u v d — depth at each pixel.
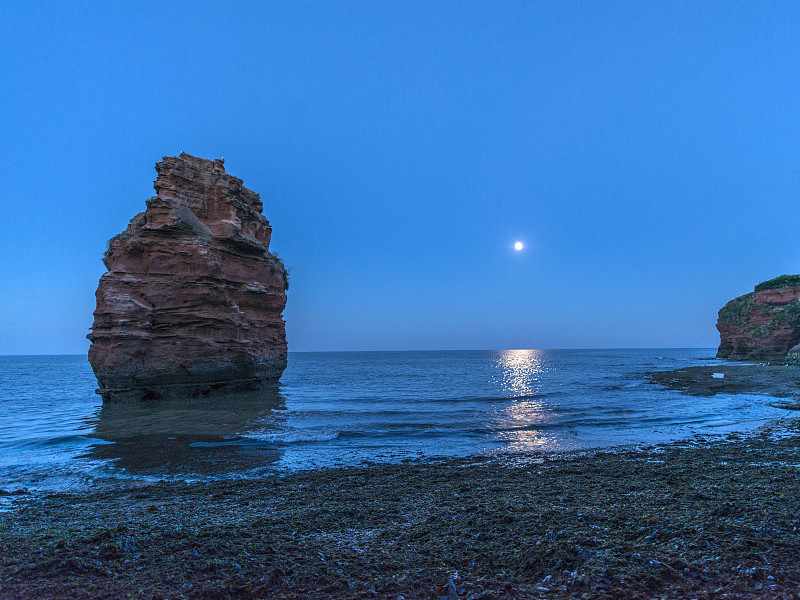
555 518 7.33
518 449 17.66
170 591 4.91
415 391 44.56
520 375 74.00
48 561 5.53
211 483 12.85
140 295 34.56
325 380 64.25
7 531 7.77
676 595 4.60
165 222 35.28
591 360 148.75
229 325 38.62
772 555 5.41
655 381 52.34
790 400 31.88
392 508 9.17
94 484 13.01
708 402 32.00
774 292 91.25
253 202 43.94
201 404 32.75
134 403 33.09
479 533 6.91
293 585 5.18
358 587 5.16
